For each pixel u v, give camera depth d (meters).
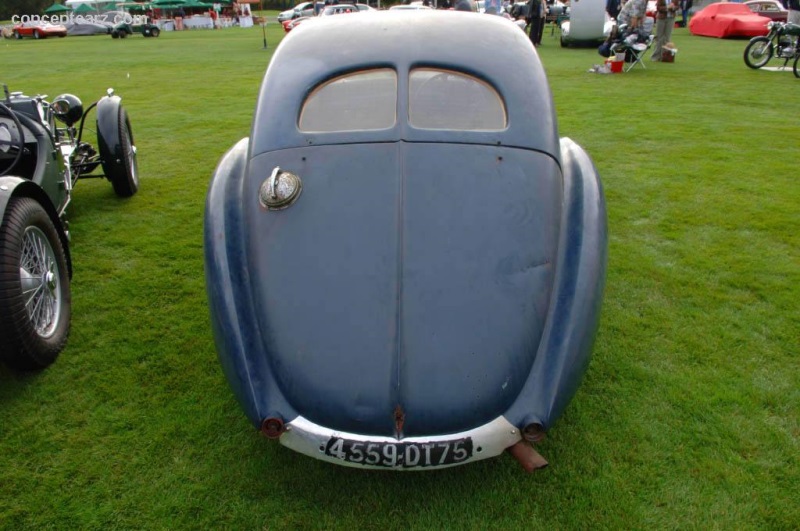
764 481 2.05
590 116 7.40
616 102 8.27
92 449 2.21
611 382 2.55
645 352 2.75
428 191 1.98
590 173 2.32
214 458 2.17
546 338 1.87
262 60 14.91
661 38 12.31
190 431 2.30
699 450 2.18
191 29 39.53
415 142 2.10
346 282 1.83
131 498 2.01
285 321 1.83
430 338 1.74
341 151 2.11
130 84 10.95
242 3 43.25
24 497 2.01
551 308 1.92
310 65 2.35
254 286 1.95
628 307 3.13
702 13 20.17
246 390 1.82
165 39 26.09
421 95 2.23
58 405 2.44
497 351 1.77
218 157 5.93
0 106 3.05
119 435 2.28
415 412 1.69
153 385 2.56
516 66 2.35
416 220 1.92
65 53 18.78
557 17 21.06
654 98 8.55
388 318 1.76
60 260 2.82
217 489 2.04
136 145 6.39
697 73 10.95
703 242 3.86
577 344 1.87
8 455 2.19
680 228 4.07
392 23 2.50
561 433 2.26
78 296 3.26
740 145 6.04
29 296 2.52
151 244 3.91
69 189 3.95
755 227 4.06
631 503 1.96
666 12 12.05
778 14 19.72
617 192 4.74
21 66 14.59
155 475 2.10
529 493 2.01
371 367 1.72
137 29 29.23
